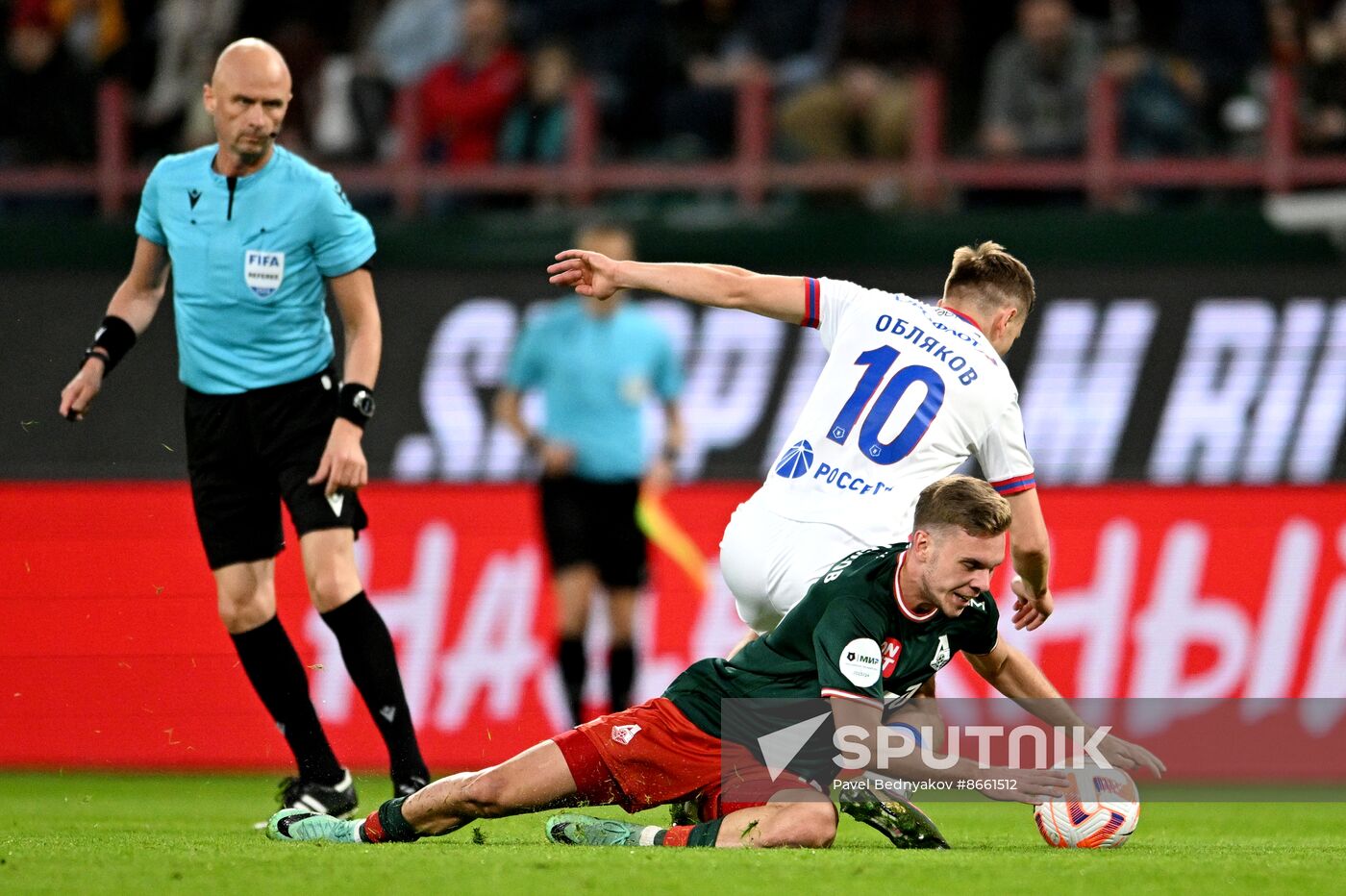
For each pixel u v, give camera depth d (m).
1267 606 30.53
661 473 31.52
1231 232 32.53
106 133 38.44
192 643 31.05
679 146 38.94
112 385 33.50
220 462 19.55
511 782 16.05
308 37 40.06
